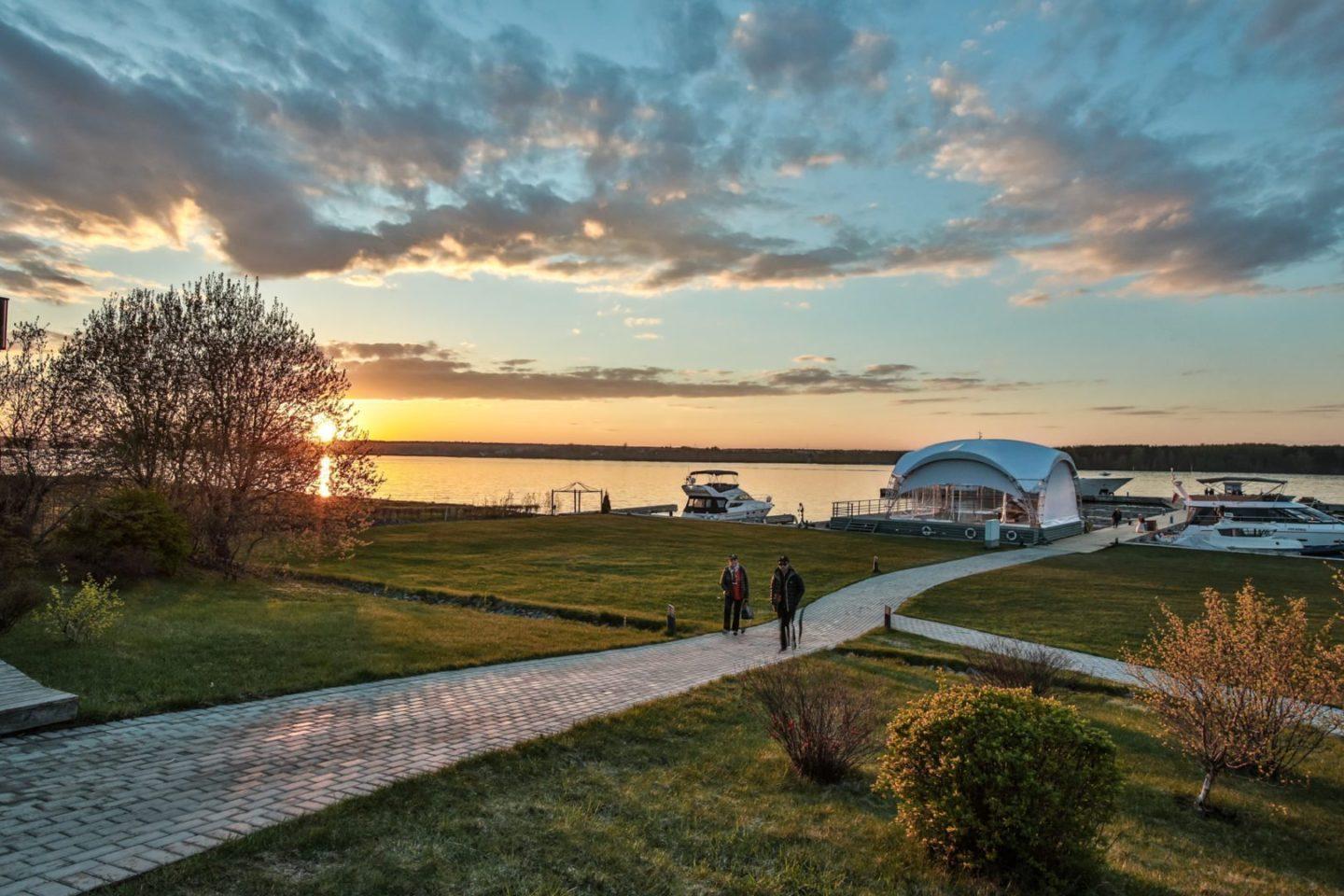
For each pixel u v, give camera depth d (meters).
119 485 20.56
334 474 23.55
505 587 23.02
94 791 6.40
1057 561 35.16
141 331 21.81
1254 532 42.31
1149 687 9.91
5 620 11.50
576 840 6.14
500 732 9.02
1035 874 6.16
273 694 10.05
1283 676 8.63
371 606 18.19
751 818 7.10
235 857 5.32
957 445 54.38
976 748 6.29
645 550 34.06
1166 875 6.73
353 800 6.44
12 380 19.50
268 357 23.19
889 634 18.77
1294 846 7.94
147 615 14.35
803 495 118.56
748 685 12.22
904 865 6.31
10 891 4.69
